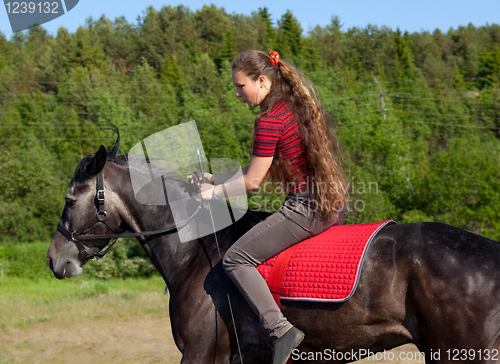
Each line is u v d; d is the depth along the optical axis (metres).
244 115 34.09
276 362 1.97
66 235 2.46
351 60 79.06
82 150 39.53
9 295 10.03
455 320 1.79
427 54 86.38
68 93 49.66
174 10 89.44
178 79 63.09
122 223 2.50
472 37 96.00
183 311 2.26
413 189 20.52
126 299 7.93
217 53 81.50
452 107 52.88
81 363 4.32
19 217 22.44
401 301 1.91
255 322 2.17
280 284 2.08
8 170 23.91
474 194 17.47
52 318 6.28
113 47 77.38
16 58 61.72
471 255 1.85
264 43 79.19
